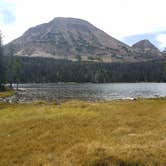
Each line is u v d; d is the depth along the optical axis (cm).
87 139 2114
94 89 13575
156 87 15775
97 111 3697
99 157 1510
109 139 2045
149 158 1503
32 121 3025
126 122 2819
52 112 3641
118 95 9350
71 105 4297
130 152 1554
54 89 13562
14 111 3972
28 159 1766
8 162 1761
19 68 12800
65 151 1780
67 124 2794
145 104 4347
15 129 2709
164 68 11125
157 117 3112
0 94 8925
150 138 1977
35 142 2166
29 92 11075
